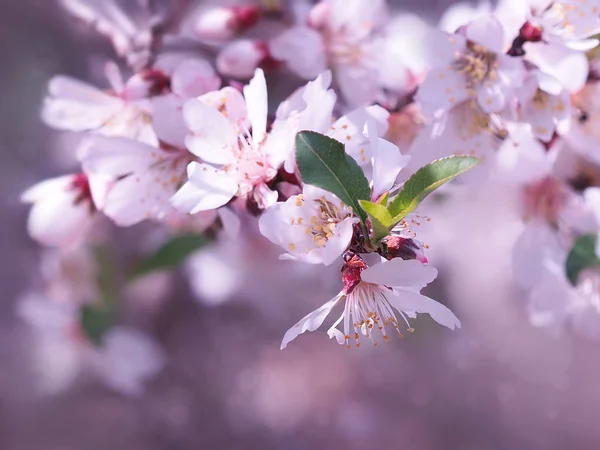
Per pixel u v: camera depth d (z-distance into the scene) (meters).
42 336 0.50
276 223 0.22
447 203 0.39
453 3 0.35
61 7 0.45
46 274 0.44
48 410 0.53
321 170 0.21
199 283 0.48
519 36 0.25
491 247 0.45
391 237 0.22
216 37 0.30
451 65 0.25
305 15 0.30
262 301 0.50
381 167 0.22
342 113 0.27
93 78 0.43
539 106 0.25
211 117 0.23
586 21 0.24
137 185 0.25
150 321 0.53
